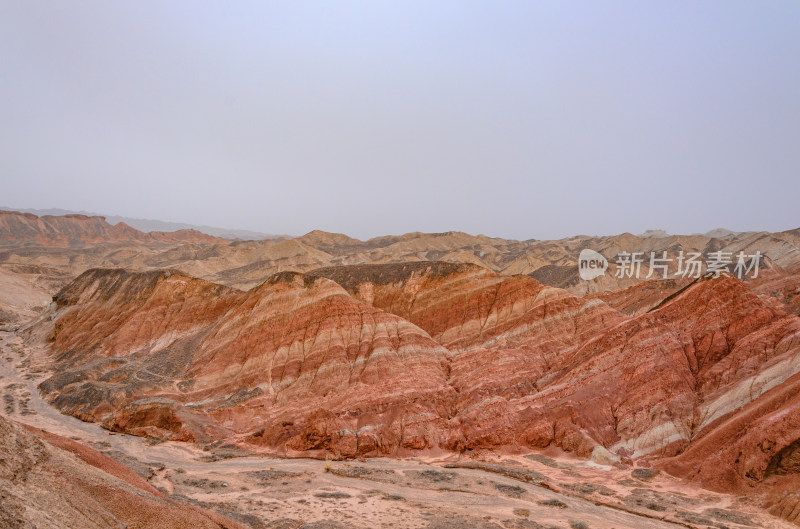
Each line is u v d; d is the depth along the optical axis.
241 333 93.00
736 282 73.06
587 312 87.44
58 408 80.06
